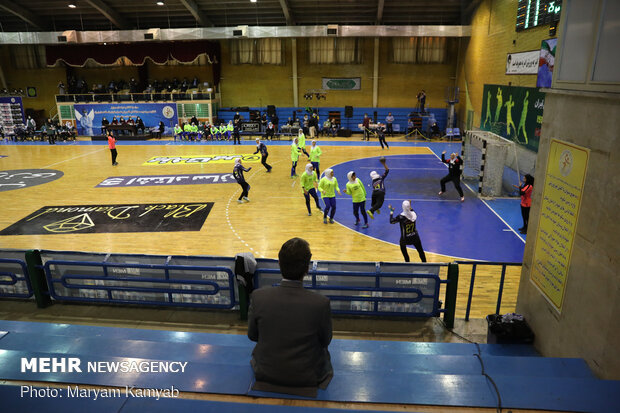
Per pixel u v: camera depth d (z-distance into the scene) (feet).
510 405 10.32
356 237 37.45
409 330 20.83
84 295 23.13
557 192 15.66
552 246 16.01
